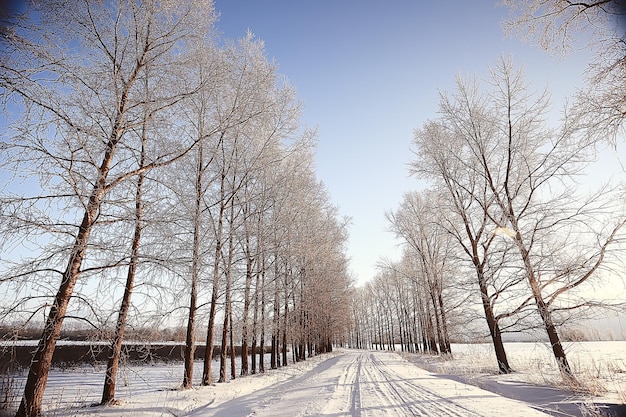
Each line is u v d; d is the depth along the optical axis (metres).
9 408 6.69
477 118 14.77
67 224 6.91
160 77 8.79
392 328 56.47
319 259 22.38
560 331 11.64
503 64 13.92
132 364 8.30
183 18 8.62
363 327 76.25
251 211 14.90
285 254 17.27
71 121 7.23
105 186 7.54
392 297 49.06
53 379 16.12
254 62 12.37
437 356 23.47
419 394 8.51
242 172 13.91
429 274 25.66
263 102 12.15
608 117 7.37
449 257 16.17
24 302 6.29
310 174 18.08
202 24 8.94
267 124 13.57
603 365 12.42
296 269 22.20
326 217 23.47
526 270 12.11
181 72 8.97
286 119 14.16
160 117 8.73
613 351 20.42
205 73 9.60
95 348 7.32
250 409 7.68
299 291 22.70
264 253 15.20
